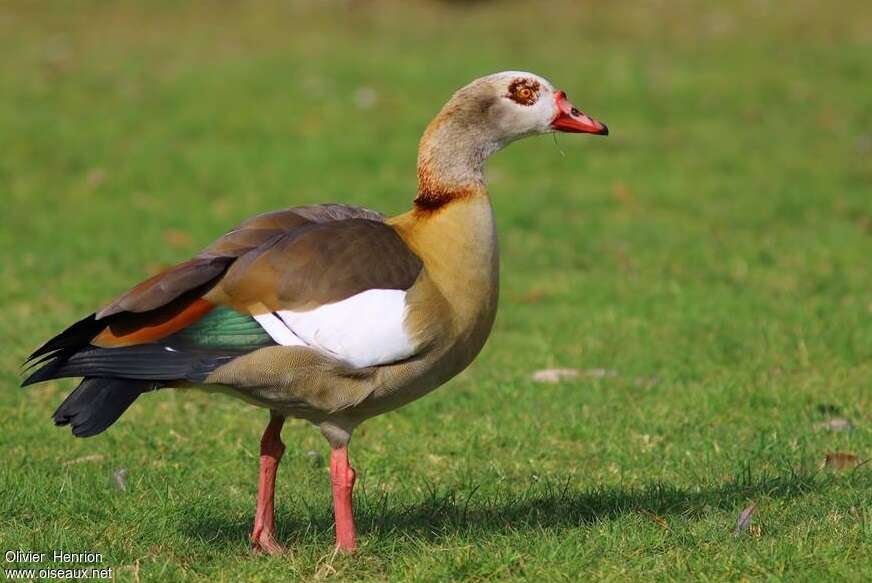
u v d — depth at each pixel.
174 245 17.64
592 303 15.17
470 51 28.84
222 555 8.42
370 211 8.77
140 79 26.20
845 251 17.09
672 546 8.32
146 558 8.30
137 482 9.72
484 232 8.36
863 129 23.72
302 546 8.44
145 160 21.36
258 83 25.81
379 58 27.88
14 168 20.78
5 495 9.27
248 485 9.93
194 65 27.33
